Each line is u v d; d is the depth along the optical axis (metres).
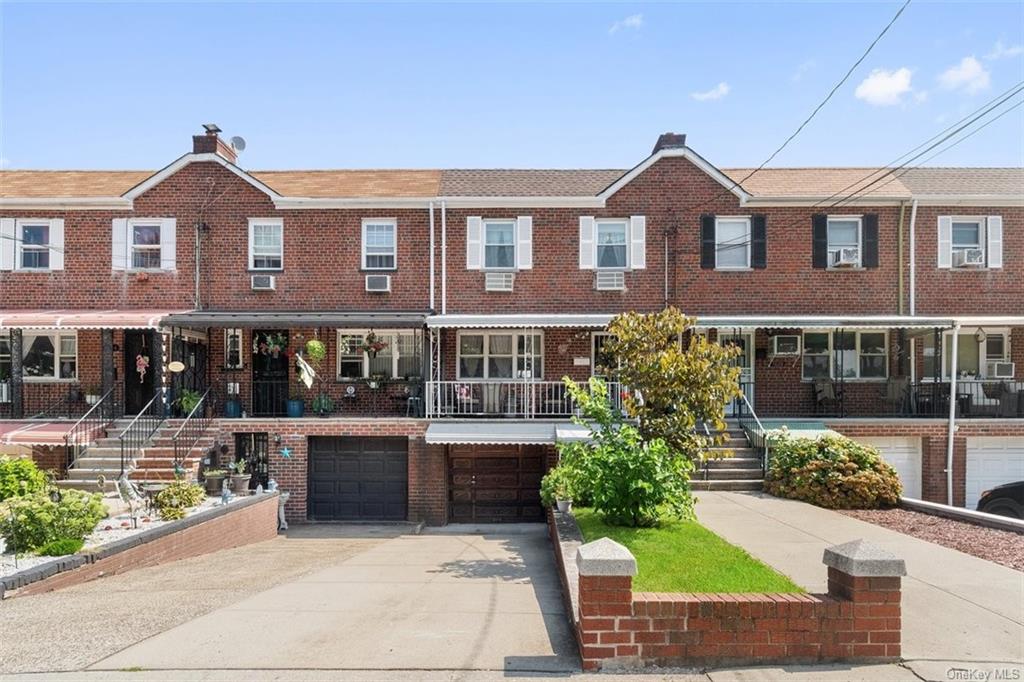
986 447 17.80
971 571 8.56
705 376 10.52
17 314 17.91
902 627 6.66
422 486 17.48
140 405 19.27
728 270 19.36
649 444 10.32
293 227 19.47
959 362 19.41
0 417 18.59
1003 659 5.93
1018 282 19.25
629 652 5.82
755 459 16.12
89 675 5.78
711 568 7.89
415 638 6.70
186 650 6.38
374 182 21.23
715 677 5.64
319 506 17.84
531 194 20.02
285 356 19.31
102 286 19.38
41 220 19.38
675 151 19.39
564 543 9.27
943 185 20.34
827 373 19.42
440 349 19.16
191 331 18.78
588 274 19.41
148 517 12.00
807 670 5.73
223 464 17.23
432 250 19.34
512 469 18.20
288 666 5.97
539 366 19.45
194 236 19.42
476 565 11.01
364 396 19.23
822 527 11.21
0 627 7.05
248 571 10.45
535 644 6.51
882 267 19.33
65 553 9.40
